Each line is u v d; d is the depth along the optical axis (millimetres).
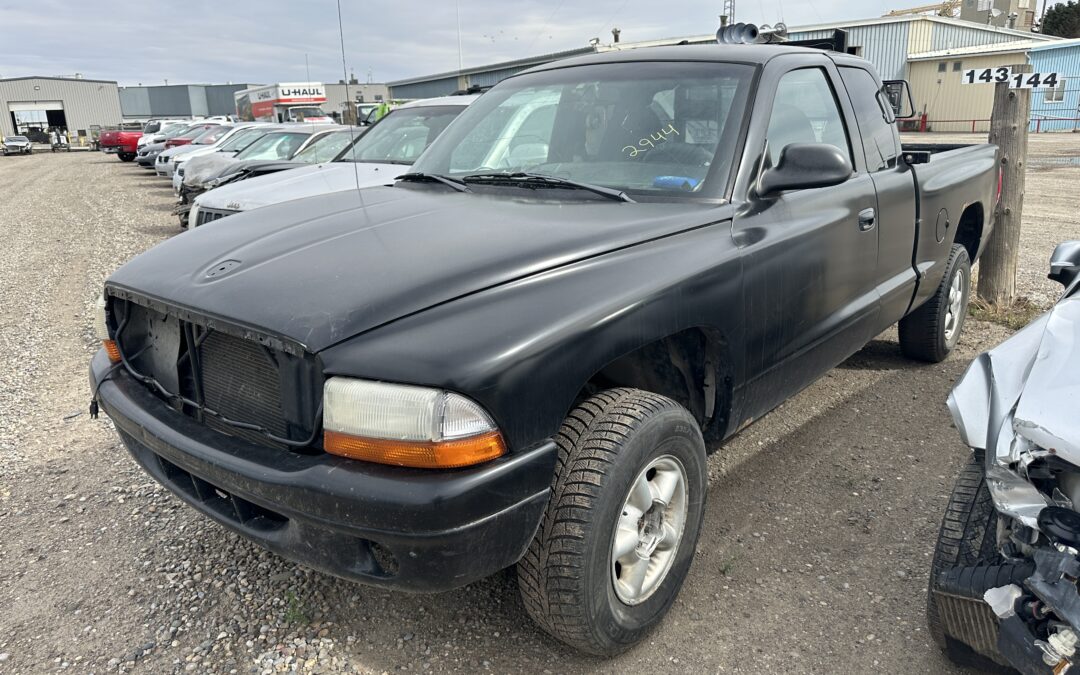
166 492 3531
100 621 2652
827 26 37188
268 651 2480
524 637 2533
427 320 2008
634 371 2668
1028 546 1869
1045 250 8414
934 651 2457
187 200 10203
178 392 2498
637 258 2400
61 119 63781
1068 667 1675
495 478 1899
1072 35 59438
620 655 2455
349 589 2789
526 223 2533
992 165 5133
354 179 6227
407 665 2412
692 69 3203
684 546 2582
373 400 1887
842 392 4562
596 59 3607
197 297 2297
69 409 4562
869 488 3459
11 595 2809
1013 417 1925
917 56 35344
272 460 2055
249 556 3008
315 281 2201
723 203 2764
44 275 8617
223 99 74500
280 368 2064
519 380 1940
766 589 2766
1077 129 33000
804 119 3311
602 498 2139
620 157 3045
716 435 2838
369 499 1852
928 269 4238
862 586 2777
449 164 3494
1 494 3539
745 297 2682
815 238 3068
